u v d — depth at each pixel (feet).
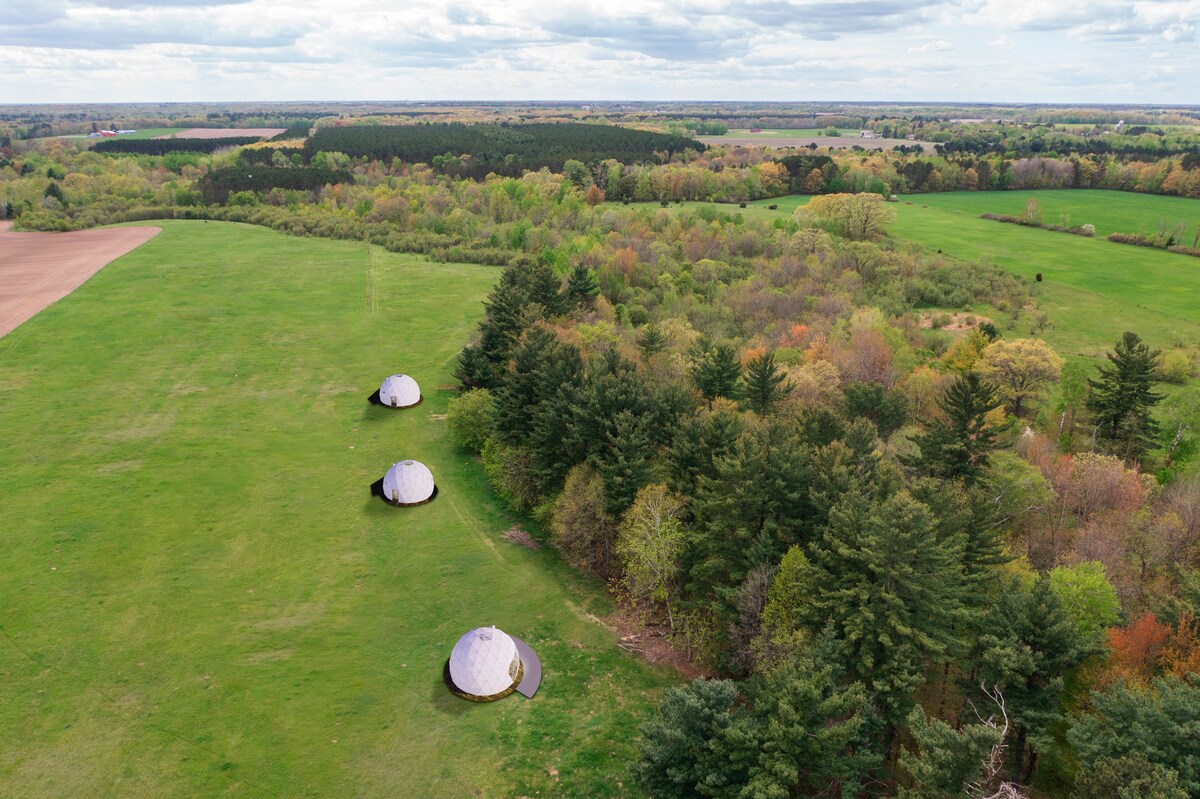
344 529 200.23
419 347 335.88
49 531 192.13
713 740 107.45
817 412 194.90
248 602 169.89
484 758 130.52
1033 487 189.78
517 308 282.77
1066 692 137.59
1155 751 96.68
